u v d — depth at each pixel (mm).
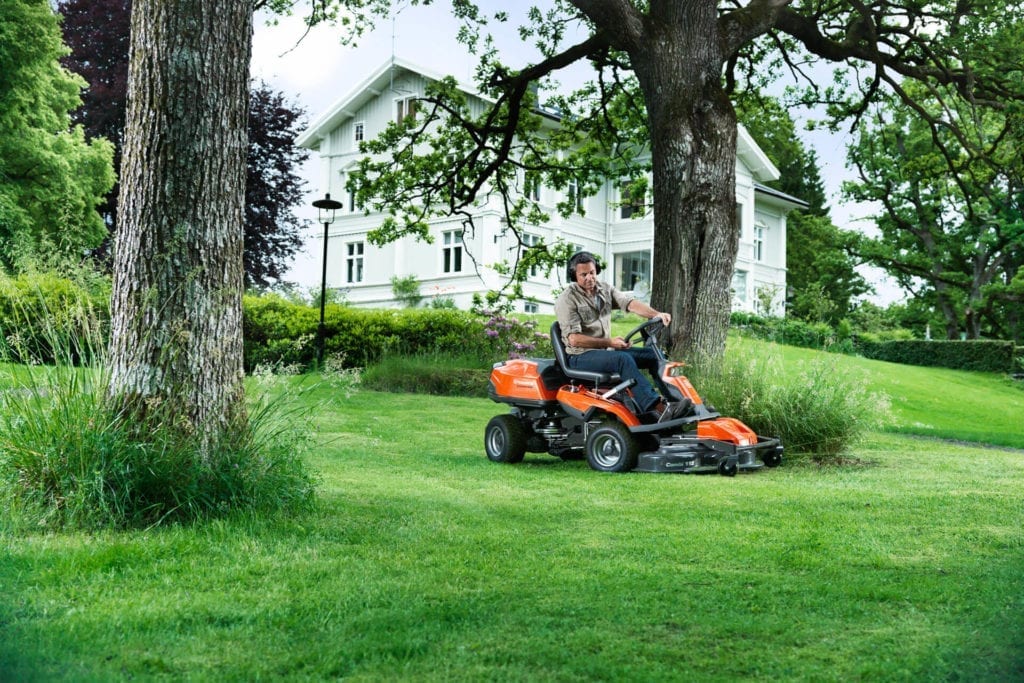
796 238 46938
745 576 3777
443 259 27484
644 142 15625
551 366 8062
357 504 5422
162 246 4965
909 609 3314
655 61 10547
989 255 35500
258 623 3092
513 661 2760
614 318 25984
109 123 28031
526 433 7973
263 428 5281
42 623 3031
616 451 7430
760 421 8422
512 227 15578
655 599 3422
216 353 5027
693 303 10305
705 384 8961
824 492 6246
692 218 10344
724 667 2715
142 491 4648
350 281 29859
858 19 13188
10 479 4574
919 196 35875
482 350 17219
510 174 15367
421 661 2754
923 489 6488
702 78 10508
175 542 4168
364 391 14781
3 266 5176
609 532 4715
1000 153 19312
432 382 15352
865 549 4332
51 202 22750
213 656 2779
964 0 13203
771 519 5148
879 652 2840
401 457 8164
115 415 4797
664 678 2613
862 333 32719
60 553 3900
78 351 5023
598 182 15688
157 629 3023
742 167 31625
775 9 10969
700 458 7293
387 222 15070
